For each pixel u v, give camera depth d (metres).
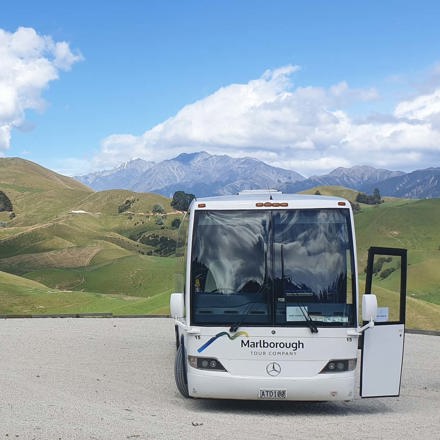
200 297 11.20
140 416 10.55
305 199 11.59
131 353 19.42
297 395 10.86
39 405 11.23
